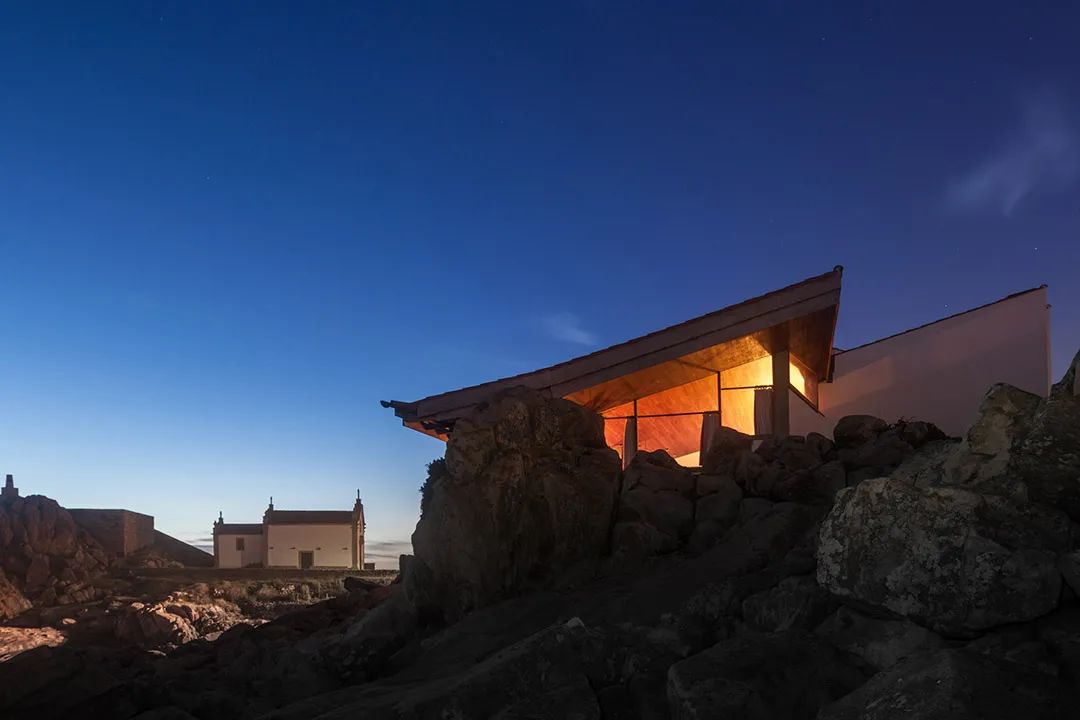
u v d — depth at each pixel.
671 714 5.38
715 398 19.38
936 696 4.28
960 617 5.13
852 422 12.78
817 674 5.31
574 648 6.21
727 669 5.30
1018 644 4.88
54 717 7.01
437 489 10.27
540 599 9.39
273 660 9.23
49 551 37.53
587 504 10.58
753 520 9.71
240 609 33.06
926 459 7.84
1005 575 5.04
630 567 10.21
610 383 17.78
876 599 5.54
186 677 8.61
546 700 5.55
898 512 5.59
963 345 19.97
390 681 7.57
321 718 5.70
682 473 11.89
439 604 9.95
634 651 6.27
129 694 7.47
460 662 7.89
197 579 37.62
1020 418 5.95
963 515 5.32
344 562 53.53
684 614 6.84
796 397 18.98
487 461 10.20
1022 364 19.52
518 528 10.09
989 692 4.25
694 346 16.92
